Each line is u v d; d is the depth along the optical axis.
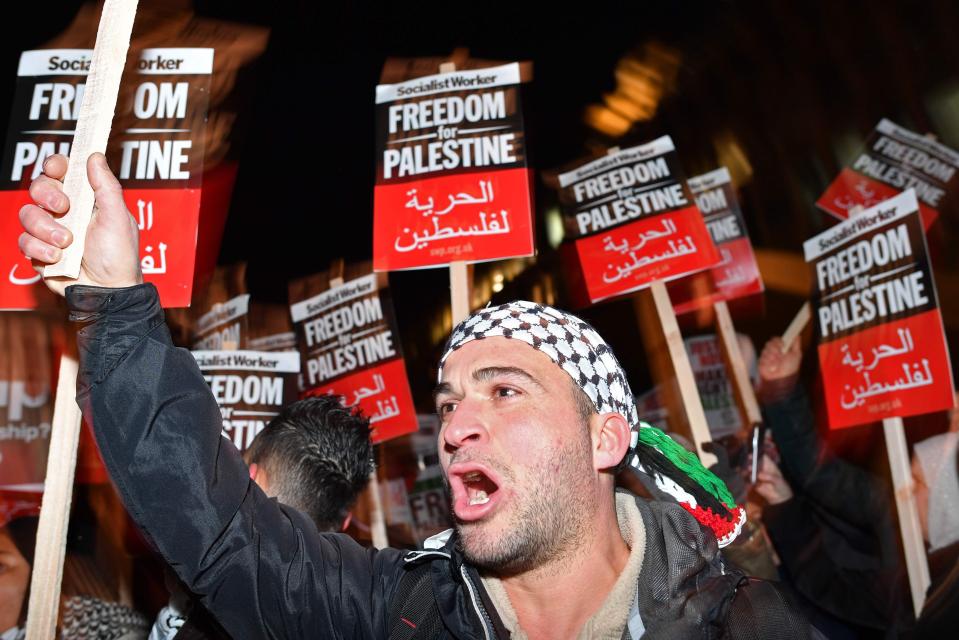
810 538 3.18
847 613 3.03
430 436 4.77
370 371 3.42
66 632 2.53
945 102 5.80
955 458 2.93
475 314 1.53
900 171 3.83
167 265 2.09
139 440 1.34
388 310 3.45
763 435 3.38
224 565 1.39
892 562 2.99
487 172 2.68
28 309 2.06
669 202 3.31
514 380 1.40
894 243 2.92
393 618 1.44
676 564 1.35
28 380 2.93
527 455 1.35
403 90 2.79
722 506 1.57
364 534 4.06
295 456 1.97
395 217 2.68
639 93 7.10
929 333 2.78
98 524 2.80
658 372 5.97
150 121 2.18
